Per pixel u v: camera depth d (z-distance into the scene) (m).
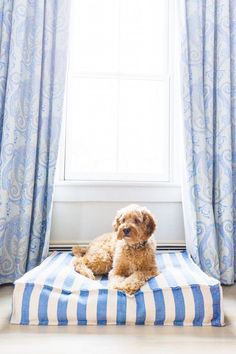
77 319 1.15
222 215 1.67
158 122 2.03
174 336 1.07
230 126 1.71
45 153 1.68
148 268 1.33
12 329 1.10
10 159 1.62
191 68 1.71
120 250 1.36
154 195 1.84
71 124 1.98
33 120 1.66
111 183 1.83
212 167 1.72
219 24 1.72
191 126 1.69
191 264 1.51
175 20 1.85
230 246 1.64
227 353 0.96
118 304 1.15
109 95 2.02
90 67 2.02
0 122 1.67
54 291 1.18
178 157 1.92
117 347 0.99
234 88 1.74
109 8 2.03
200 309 1.14
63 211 1.83
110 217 1.85
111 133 2.02
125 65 2.03
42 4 1.70
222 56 1.71
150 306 1.15
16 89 1.64
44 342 1.02
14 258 1.65
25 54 1.72
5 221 1.60
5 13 1.68
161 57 2.04
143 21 2.04
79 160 2.01
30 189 1.62
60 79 1.69
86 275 1.36
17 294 1.17
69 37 1.77
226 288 1.59
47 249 1.65
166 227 1.86
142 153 2.03
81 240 1.83
